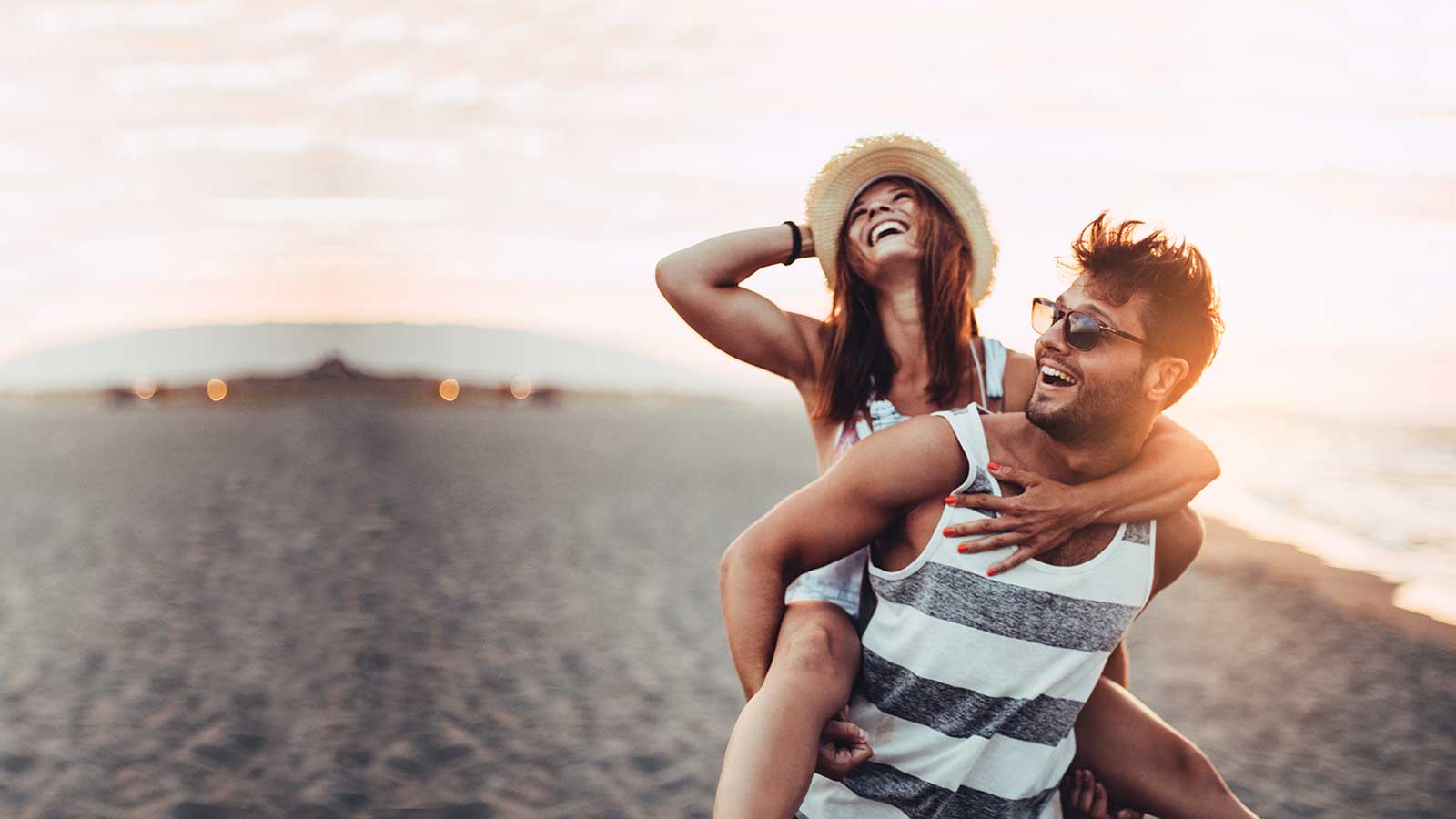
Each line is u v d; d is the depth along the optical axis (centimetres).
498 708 651
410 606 938
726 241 247
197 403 6975
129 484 2056
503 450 2831
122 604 963
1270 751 604
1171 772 224
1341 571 1166
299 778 532
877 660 201
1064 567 188
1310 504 1623
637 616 909
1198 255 184
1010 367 245
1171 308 179
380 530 1390
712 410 6731
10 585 1071
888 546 201
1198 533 208
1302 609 990
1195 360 184
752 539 204
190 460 2553
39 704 662
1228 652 839
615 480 2055
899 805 203
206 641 820
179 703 659
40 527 1492
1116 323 179
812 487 201
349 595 983
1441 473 1925
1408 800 530
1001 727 194
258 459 2545
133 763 554
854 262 241
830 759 196
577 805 500
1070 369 183
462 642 814
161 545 1303
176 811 488
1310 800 529
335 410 5591
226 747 577
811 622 208
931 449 191
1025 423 197
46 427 4528
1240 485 1809
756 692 205
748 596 203
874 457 193
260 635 834
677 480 2064
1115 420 184
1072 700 197
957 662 191
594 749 579
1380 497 1675
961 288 240
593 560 1191
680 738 599
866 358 241
